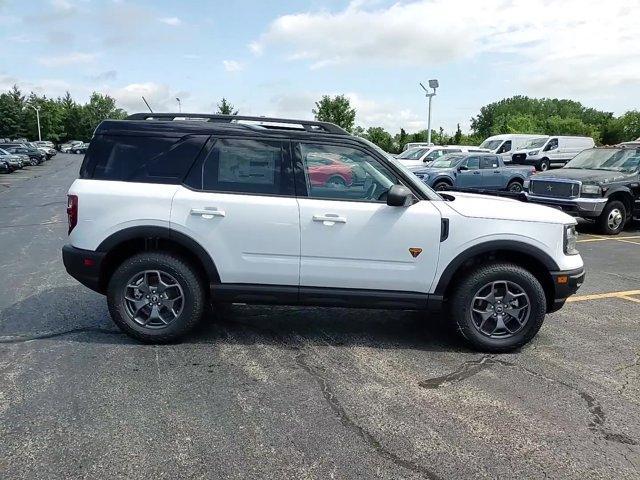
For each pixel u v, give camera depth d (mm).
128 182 4312
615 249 9750
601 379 3977
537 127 74438
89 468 2736
